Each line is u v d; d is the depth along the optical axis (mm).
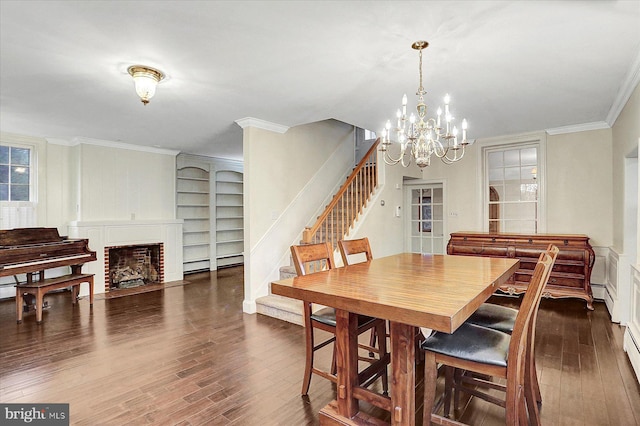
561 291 4297
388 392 2309
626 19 1986
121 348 3059
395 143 5684
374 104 3574
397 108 3697
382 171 5426
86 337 3340
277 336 3357
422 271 2344
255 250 4219
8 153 4867
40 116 3963
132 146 5762
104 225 5352
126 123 4312
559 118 4238
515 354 1521
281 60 2527
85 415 2039
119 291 5363
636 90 2916
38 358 2848
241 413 2062
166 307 4441
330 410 1969
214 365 2709
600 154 4535
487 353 1623
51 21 1983
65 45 2275
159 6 1851
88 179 5289
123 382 2438
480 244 4891
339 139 5969
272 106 3627
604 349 2957
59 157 5324
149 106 3602
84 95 3246
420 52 2404
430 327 1370
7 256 3793
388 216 5508
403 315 1443
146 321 3850
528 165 5215
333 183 5777
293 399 2219
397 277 2133
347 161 6176
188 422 1971
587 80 2947
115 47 2312
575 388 2320
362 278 2113
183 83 2961
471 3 1848
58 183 5305
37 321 3820
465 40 2246
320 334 3420
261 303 4105
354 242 2877
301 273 2271
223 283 5984
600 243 4535
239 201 8031
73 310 4312
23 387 2373
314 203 5301
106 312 4219
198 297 4988
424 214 6426
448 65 2635
